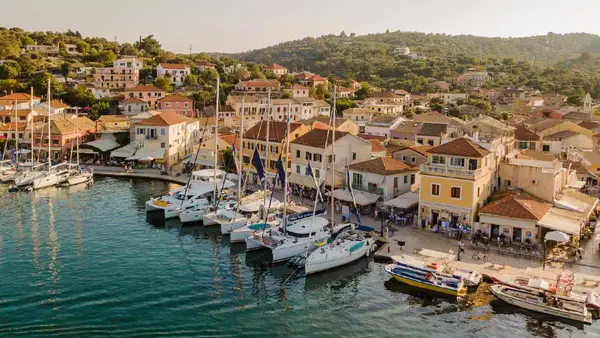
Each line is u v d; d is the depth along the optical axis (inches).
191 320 1769.2
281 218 2797.7
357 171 3161.9
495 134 3161.9
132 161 4712.1
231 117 6540.4
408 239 2487.7
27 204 3339.1
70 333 1654.8
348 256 2278.5
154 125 4788.4
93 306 1850.4
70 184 3951.8
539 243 2357.3
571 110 6943.9
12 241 2561.5
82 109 7165.4
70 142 5103.3
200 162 4461.1
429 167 2605.8
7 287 1993.1
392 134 4950.8
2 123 5634.8
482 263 2162.9
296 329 1724.9
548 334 1684.3
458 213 2539.4
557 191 2815.0
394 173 3041.3
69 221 2950.3
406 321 1777.8
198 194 3255.4
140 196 3624.5
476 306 1881.2
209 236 2733.8
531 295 1852.9
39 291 1964.8
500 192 2736.2
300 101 7362.2
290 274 2207.2
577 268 2108.8
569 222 2375.7
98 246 2516.0
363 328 1733.5
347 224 2608.3
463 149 2586.1
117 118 5974.4
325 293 2011.6
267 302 1925.4
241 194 3213.6
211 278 2145.7
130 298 1924.2
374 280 2133.4
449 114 7780.5
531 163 2854.3
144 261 2324.1
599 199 3253.0
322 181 3356.3
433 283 1982.0
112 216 3080.7
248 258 2400.3
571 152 4165.8
